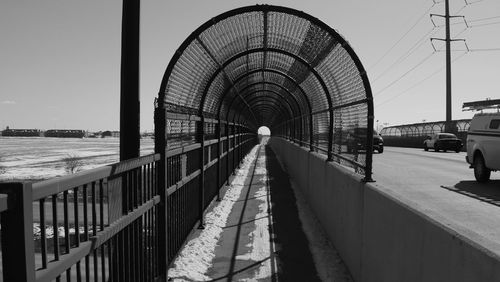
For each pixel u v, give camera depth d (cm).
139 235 412
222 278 521
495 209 859
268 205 998
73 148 5753
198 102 833
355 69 581
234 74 1062
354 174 555
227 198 1076
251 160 2441
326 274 535
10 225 191
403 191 1098
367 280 447
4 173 2419
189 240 671
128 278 375
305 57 827
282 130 2927
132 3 446
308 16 629
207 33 688
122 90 448
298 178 1347
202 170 778
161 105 598
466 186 1203
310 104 1134
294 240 692
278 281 511
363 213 470
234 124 1597
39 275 209
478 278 211
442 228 257
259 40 809
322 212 790
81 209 1036
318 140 1053
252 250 635
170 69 621
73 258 251
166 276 492
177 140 635
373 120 505
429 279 274
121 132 447
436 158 2353
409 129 4491
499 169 1173
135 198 401
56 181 231
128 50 446
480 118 1298
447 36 3775
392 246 359
